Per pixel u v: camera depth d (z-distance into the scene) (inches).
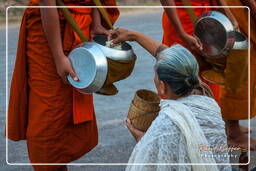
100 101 291.3
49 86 170.4
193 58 124.0
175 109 121.8
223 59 185.9
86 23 171.5
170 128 120.3
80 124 177.6
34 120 173.5
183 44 200.1
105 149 233.8
